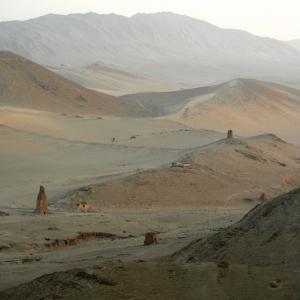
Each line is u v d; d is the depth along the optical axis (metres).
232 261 24.45
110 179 75.69
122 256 32.09
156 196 68.00
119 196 66.94
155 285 17.56
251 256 24.31
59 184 75.62
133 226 50.16
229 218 52.72
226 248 26.19
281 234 25.17
